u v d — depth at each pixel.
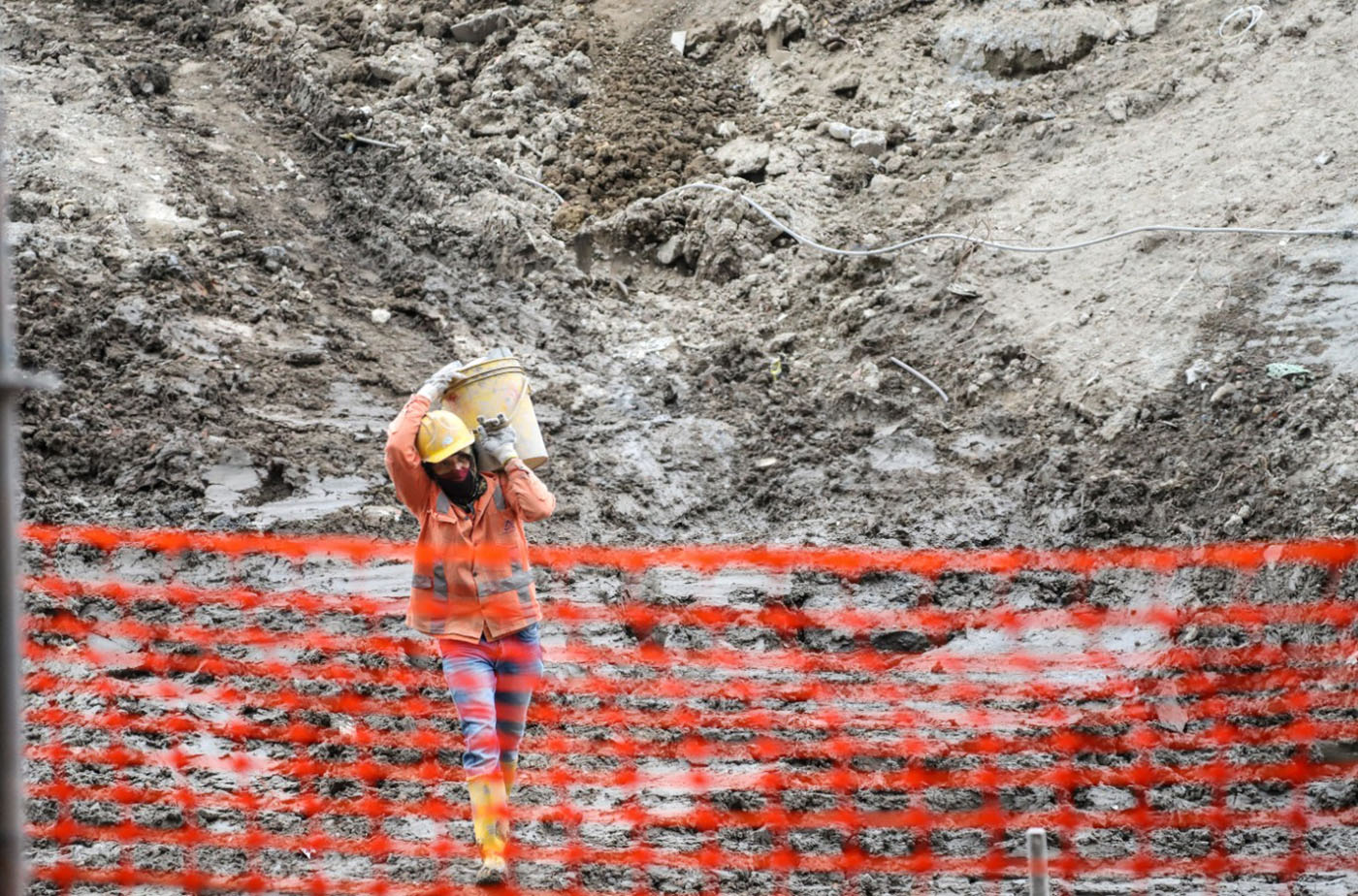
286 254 31.20
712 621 22.09
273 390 27.19
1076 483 24.95
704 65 38.72
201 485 24.56
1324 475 22.78
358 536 23.75
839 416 28.06
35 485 24.42
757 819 15.98
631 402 28.80
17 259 28.86
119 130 34.31
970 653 21.27
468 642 14.70
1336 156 29.03
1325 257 27.05
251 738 17.77
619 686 19.94
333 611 21.45
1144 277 28.44
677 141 35.97
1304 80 31.34
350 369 28.31
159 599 21.59
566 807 16.39
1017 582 22.95
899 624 21.95
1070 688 19.80
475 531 14.75
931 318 29.50
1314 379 24.75
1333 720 18.06
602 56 38.75
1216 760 17.47
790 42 38.41
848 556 23.34
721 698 19.61
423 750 17.56
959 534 24.48
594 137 36.19
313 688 19.14
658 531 25.64
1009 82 35.62
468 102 37.16
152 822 15.56
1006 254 30.19
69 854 14.77
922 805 16.34
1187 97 32.56
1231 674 19.64
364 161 34.88
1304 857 15.05
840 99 36.66
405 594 22.02
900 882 14.54
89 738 17.55
